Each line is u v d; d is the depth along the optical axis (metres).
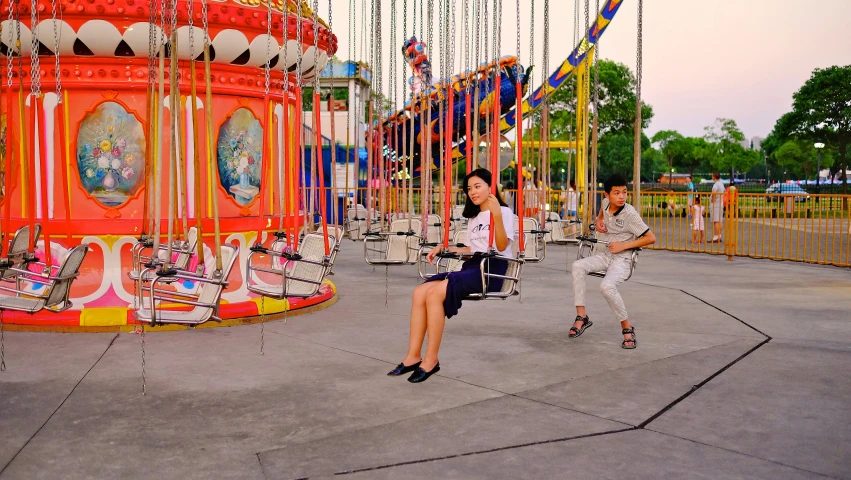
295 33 8.17
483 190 5.78
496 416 4.62
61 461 3.88
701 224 16.75
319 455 3.97
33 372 5.66
